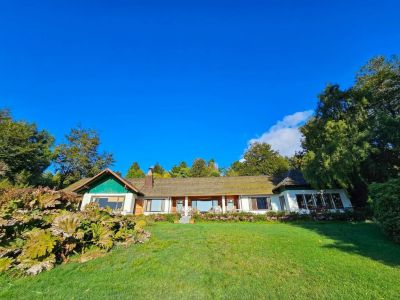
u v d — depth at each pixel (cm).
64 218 880
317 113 2586
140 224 1250
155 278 669
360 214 2169
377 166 2111
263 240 1172
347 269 746
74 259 814
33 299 539
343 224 1867
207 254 911
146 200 3189
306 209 2592
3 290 576
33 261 709
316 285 625
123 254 891
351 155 2014
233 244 1078
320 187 2458
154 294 572
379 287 608
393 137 1934
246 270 737
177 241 1124
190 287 612
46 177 4272
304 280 659
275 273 712
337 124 2208
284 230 1523
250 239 1190
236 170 6912
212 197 3275
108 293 575
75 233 862
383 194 1213
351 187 2391
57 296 555
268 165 5947
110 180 3031
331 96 2447
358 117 2197
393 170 2123
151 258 848
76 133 5322
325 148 2227
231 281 651
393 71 2236
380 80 2305
